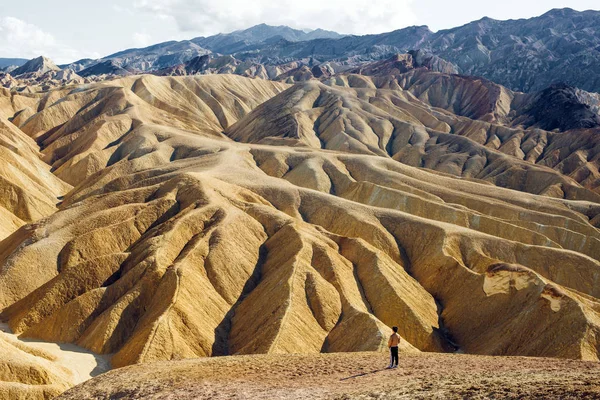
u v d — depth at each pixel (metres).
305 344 61.31
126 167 149.25
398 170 145.50
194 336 62.72
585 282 81.12
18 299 77.94
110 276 77.88
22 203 119.62
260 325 64.69
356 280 77.88
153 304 68.25
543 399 19.97
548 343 60.75
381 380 26.94
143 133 175.62
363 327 62.84
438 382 24.52
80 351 63.75
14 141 175.62
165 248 78.62
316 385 27.27
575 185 161.50
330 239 88.62
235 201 100.06
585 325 60.19
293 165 151.00
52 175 154.38
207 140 172.50
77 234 88.56
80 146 180.00
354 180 140.00
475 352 65.81
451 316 73.56
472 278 76.62
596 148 198.88
